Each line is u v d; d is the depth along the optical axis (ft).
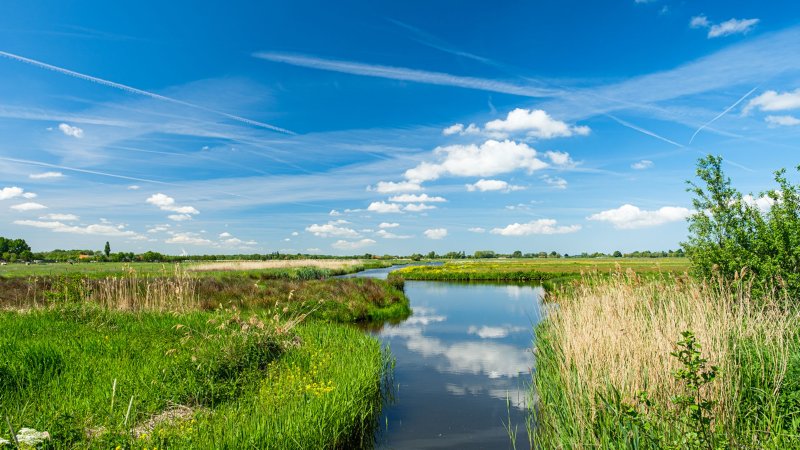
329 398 23.57
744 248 33.55
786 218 31.35
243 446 17.26
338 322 58.85
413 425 25.16
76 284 48.11
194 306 53.72
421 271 181.88
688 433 14.98
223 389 24.16
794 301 28.55
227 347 28.30
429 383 32.76
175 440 17.02
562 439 20.76
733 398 17.90
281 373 26.16
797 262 30.27
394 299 76.54
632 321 27.14
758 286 30.66
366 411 25.30
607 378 21.75
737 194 35.01
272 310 53.42
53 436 16.20
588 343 26.30
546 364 32.53
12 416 17.81
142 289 54.90
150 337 32.73
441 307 77.30
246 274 115.85
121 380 23.35
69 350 27.53
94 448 16.08
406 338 49.67
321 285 74.95
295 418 20.31
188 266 145.07
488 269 184.96
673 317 25.04
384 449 22.24
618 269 38.81
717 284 31.37
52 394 20.99
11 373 22.50
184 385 23.88
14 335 30.40
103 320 37.63
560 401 24.79
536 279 151.94
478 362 38.86
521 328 56.03
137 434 17.89
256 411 20.31
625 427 17.69
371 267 259.39
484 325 58.23
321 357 30.99
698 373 18.44
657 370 20.03
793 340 22.66
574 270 161.48
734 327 24.03
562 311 39.68
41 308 40.86
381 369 33.35
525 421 25.64
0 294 54.08
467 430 24.31
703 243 35.83
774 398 18.31
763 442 15.69
